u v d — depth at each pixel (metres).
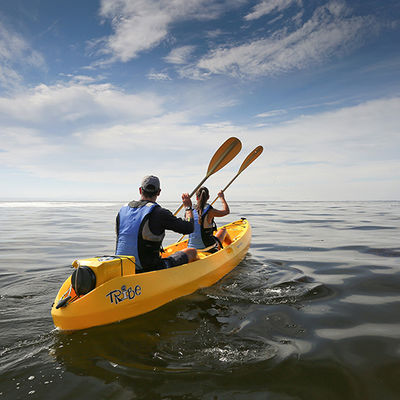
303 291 3.05
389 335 2.04
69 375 1.53
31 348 1.83
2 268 4.04
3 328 2.13
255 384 1.45
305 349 1.83
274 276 3.63
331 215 15.42
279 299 2.81
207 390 1.40
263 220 12.23
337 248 5.67
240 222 6.54
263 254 5.11
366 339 1.97
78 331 2.03
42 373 1.55
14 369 1.59
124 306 2.20
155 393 1.37
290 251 5.39
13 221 11.83
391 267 4.07
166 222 2.43
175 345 1.87
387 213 17.34
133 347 1.84
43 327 2.15
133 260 2.33
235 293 2.98
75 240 6.88
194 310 2.50
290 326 2.20
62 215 15.66
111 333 2.03
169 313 2.40
